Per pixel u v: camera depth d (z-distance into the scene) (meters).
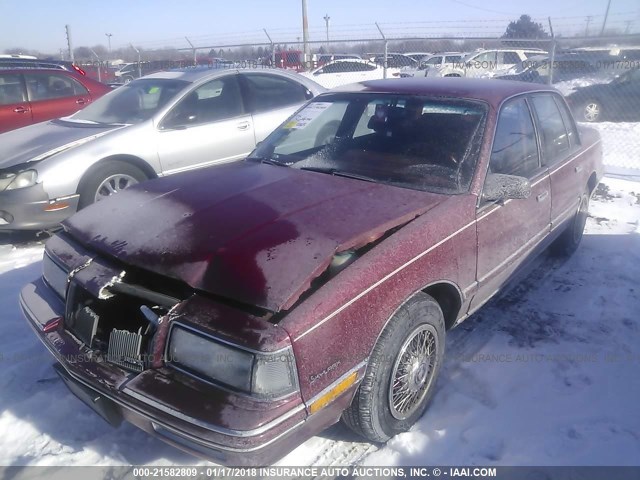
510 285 4.43
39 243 5.55
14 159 5.11
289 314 2.13
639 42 13.98
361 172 3.29
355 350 2.30
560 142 4.31
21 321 3.91
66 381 2.51
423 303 2.63
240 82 6.28
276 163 3.59
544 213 3.83
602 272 4.66
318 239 2.44
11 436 2.81
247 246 2.40
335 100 3.97
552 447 2.67
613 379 3.21
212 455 2.06
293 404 2.08
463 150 3.23
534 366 3.33
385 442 2.74
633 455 2.62
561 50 14.59
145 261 2.41
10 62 8.04
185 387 2.13
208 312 2.18
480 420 2.87
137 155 5.47
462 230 2.88
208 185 3.11
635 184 7.50
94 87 8.50
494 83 3.93
